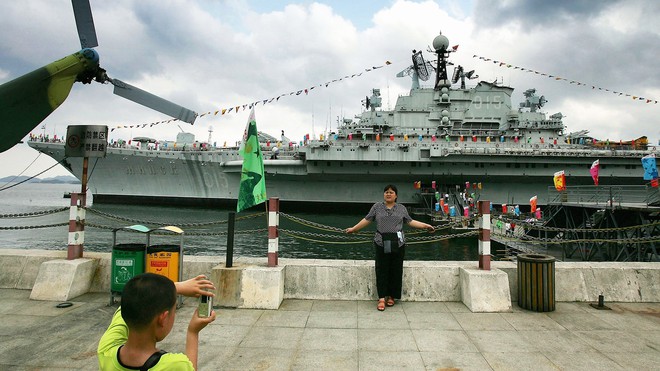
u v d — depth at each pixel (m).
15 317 4.57
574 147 35.59
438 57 38.91
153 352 1.56
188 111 4.36
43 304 5.07
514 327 4.38
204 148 37.91
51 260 5.62
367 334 4.14
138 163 37.56
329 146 32.94
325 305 5.20
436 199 35.25
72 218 5.71
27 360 3.43
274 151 36.84
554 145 35.59
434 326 4.40
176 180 38.34
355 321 4.56
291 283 5.54
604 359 3.54
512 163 35.53
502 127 37.03
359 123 37.91
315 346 3.81
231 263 5.36
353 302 5.36
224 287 5.12
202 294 1.85
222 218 33.59
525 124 36.81
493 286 5.05
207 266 5.81
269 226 5.43
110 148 36.00
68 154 5.79
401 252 5.11
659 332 4.25
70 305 5.02
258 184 5.41
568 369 3.34
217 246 23.80
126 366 1.51
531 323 4.52
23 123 2.76
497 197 38.59
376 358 3.54
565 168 35.19
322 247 24.58
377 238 5.10
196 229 29.27
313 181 38.22
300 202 38.72
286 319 4.61
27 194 147.12
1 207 60.97
